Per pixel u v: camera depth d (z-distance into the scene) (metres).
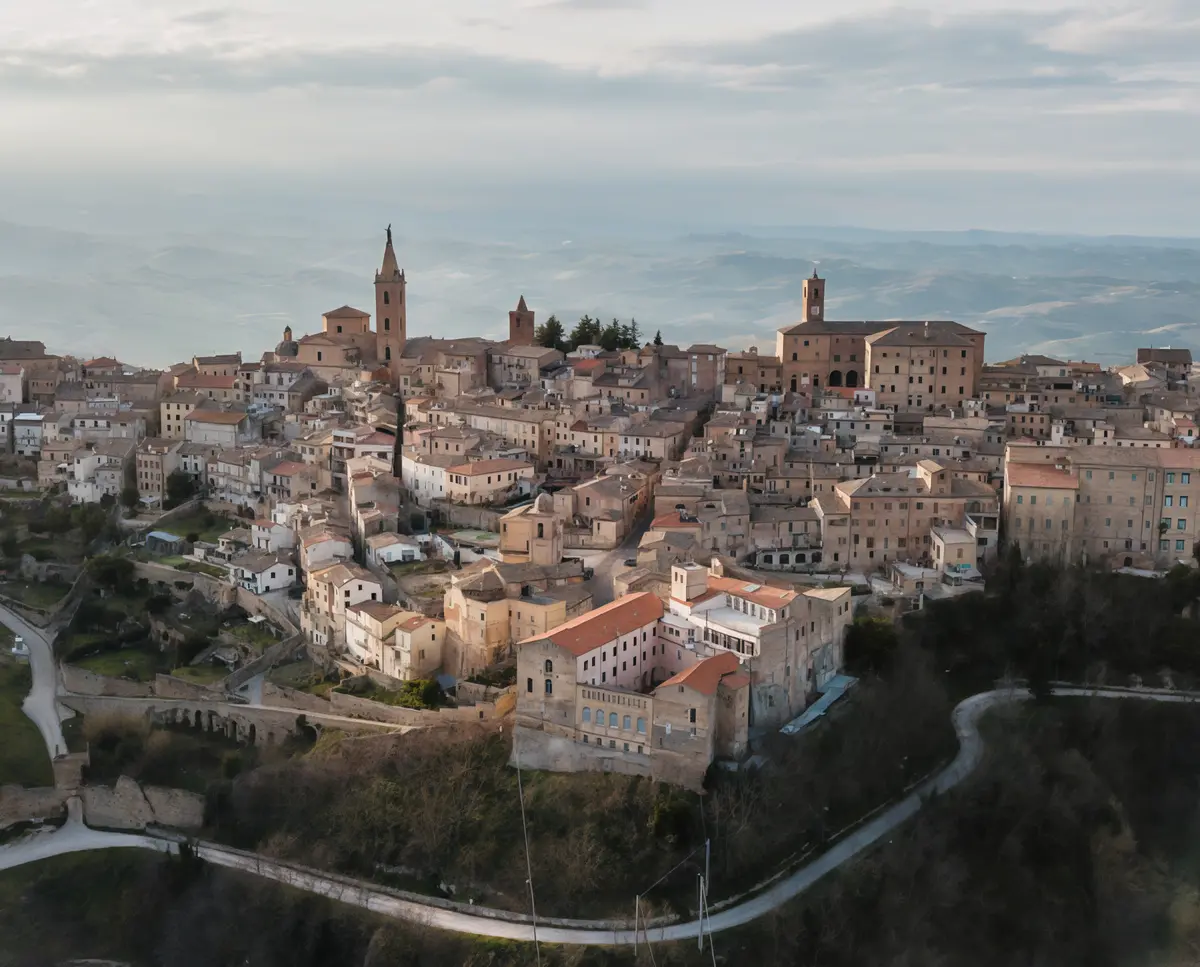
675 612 197.75
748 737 179.88
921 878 167.75
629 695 175.25
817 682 197.00
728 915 160.88
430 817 179.12
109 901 186.12
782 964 155.38
